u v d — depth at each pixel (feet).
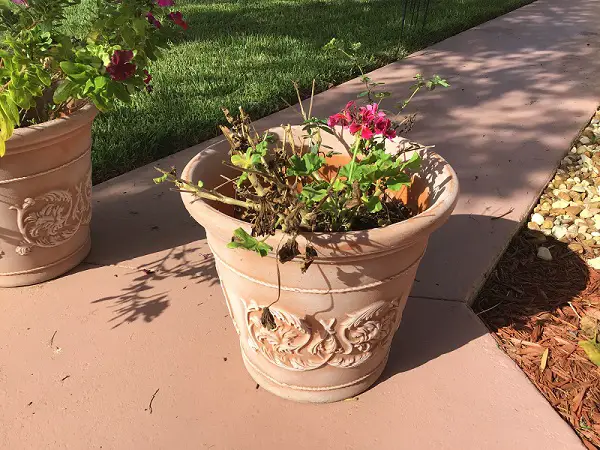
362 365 6.00
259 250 4.68
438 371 6.53
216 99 13.23
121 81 6.73
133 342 6.91
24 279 7.75
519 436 5.77
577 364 6.72
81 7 20.06
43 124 6.91
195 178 5.77
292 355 5.75
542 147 11.70
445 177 5.76
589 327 7.27
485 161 11.12
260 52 16.67
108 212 9.41
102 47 6.95
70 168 7.49
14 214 7.20
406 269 5.48
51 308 7.44
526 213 9.48
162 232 8.99
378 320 5.66
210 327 7.15
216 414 6.01
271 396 6.24
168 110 12.64
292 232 4.72
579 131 12.45
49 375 6.46
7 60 6.58
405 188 6.35
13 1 7.02
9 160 6.81
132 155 10.81
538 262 8.56
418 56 17.21
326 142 6.56
